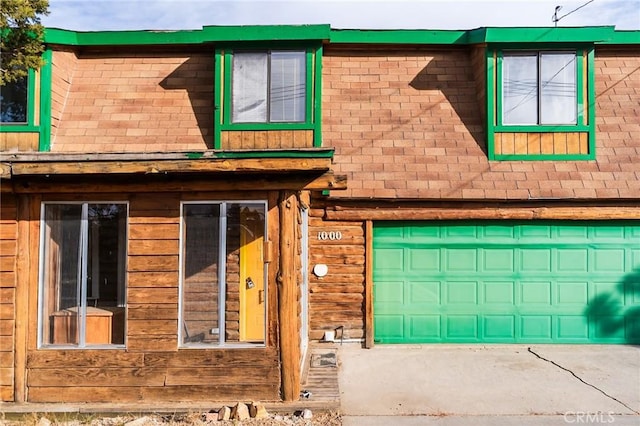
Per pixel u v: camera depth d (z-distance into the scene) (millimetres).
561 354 8609
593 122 9750
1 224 6223
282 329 6113
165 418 5730
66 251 6289
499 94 9820
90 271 6293
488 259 9492
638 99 10328
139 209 6266
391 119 10117
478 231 9508
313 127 9742
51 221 6316
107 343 6227
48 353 6094
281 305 6137
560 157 9664
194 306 6227
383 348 9102
